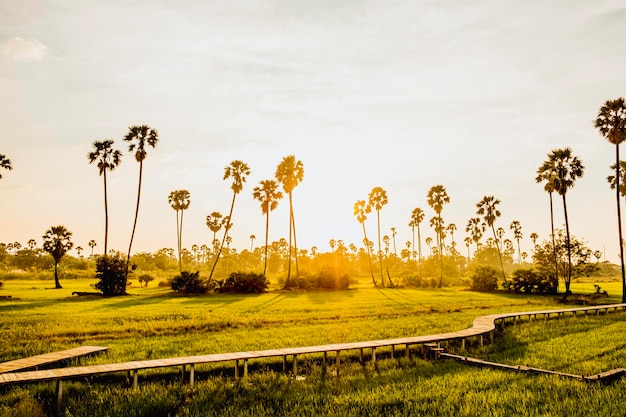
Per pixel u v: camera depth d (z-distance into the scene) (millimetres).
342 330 21938
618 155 44531
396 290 64750
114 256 53031
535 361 15109
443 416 9633
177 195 91438
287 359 15664
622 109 43312
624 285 43625
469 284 71062
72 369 11438
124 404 10406
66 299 43250
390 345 16953
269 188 69125
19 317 26969
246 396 11109
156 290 61562
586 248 55125
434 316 28797
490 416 9477
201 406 10383
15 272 105500
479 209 82500
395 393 11266
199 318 26672
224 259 131500
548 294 56625
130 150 57656
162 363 12156
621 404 10117
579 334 21047
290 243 68500
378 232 81875
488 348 17938
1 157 50188
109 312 30500
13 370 12609
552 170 54438
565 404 10203
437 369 14086
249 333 20938
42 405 10344
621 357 15711
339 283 65312
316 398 10922
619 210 44625
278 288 67688
